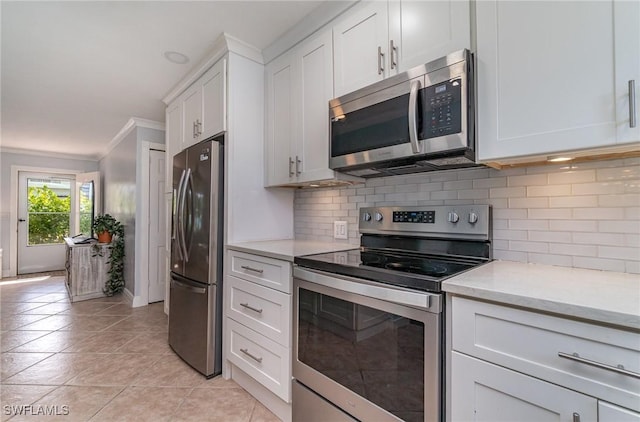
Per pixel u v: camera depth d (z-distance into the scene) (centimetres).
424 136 126
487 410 91
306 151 191
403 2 141
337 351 133
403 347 109
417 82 128
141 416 167
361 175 187
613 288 90
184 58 230
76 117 367
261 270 176
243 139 217
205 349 207
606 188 116
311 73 188
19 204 568
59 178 610
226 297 207
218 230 210
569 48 98
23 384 197
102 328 299
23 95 298
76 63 236
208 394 188
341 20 170
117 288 421
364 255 159
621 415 70
